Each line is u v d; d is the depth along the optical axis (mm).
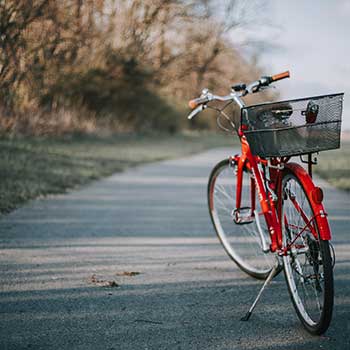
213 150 39094
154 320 5809
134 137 41531
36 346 5141
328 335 5418
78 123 32156
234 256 7781
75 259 8094
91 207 12438
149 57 36125
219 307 6203
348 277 7230
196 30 38656
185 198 14102
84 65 29266
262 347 5168
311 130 5316
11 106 23391
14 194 12977
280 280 7156
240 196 7223
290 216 5832
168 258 8242
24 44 20703
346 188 15562
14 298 6387
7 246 8758
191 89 45469
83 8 25594
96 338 5340
